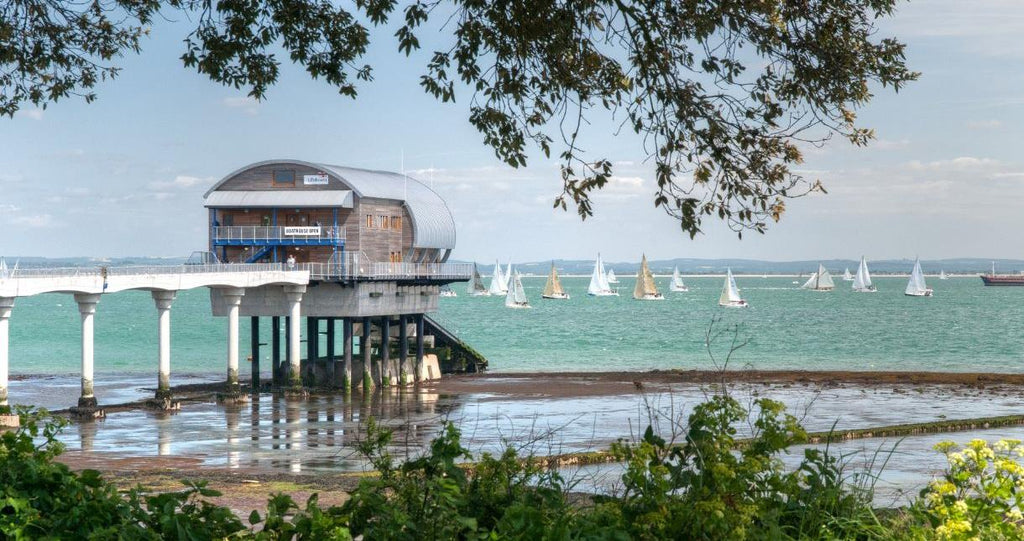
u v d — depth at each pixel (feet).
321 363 394.73
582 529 43.78
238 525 49.19
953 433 243.60
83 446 237.25
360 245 377.91
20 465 50.62
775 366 562.25
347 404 338.54
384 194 394.32
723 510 44.11
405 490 47.42
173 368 554.46
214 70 96.58
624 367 563.07
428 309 428.56
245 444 241.76
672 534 44.50
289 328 364.38
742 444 50.19
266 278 347.56
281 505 48.88
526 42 77.51
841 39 73.41
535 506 47.80
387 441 50.96
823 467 51.13
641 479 46.52
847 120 73.51
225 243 378.53
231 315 338.34
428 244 423.64
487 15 77.87
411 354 440.45
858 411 315.17
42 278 266.36
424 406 334.44
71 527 47.55
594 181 73.87
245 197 377.09
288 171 380.37
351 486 146.30
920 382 419.33
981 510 47.24
